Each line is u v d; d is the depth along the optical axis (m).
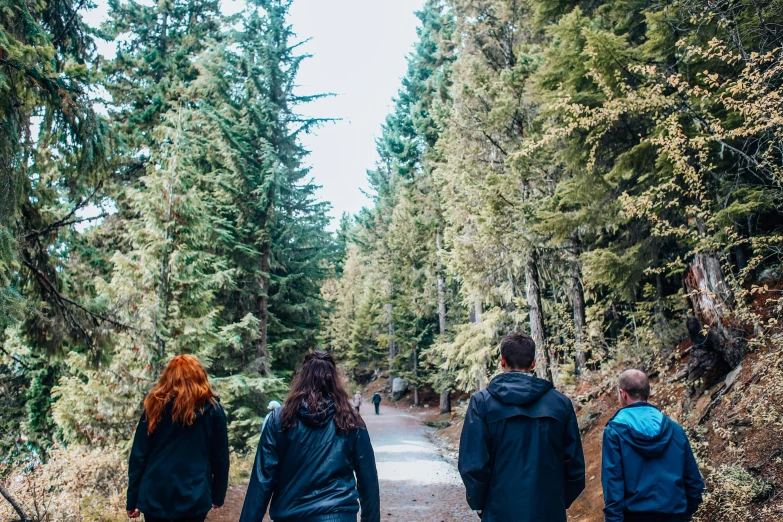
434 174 16.23
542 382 3.01
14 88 5.15
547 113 10.15
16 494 6.99
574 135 9.18
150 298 9.91
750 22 6.35
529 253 12.41
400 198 33.19
